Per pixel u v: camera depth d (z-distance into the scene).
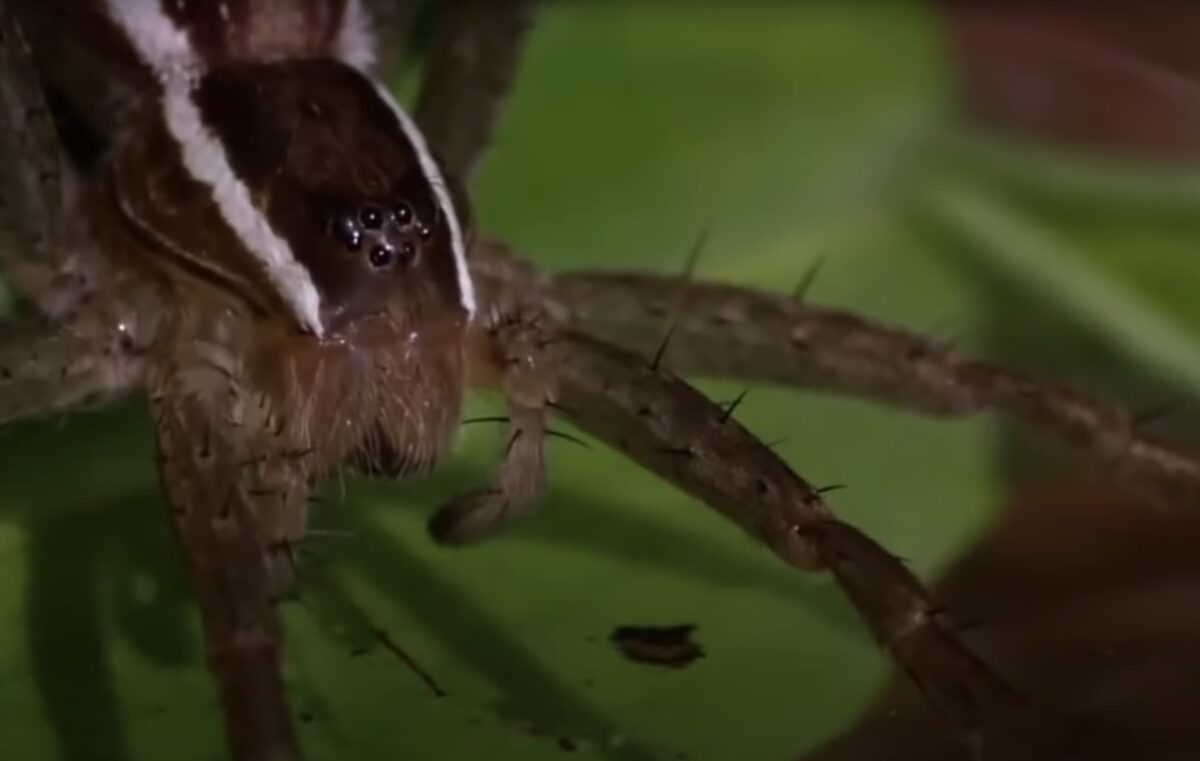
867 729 0.09
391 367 0.09
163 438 0.09
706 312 0.09
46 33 0.09
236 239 0.09
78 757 0.08
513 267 0.09
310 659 0.09
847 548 0.08
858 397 0.10
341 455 0.09
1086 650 0.09
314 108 0.09
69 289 0.09
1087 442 0.09
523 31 0.10
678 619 0.09
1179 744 0.09
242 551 0.08
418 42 0.10
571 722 0.09
